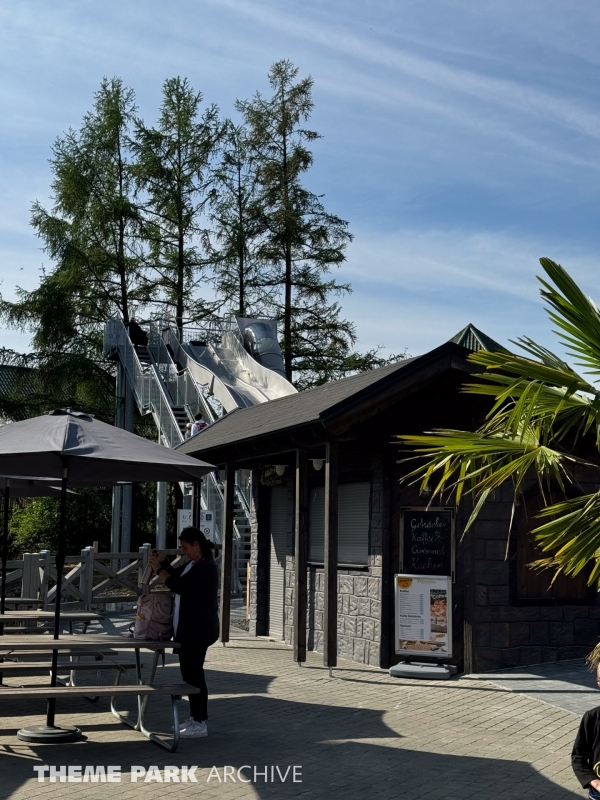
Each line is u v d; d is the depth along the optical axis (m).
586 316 6.59
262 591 16.52
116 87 41.97
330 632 12.00
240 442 13.48
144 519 39.66
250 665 12.53
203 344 36.75
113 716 9.16
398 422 12.16
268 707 9.56
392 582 12.27
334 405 11.15
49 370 37.59
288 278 42.94
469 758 7.55
